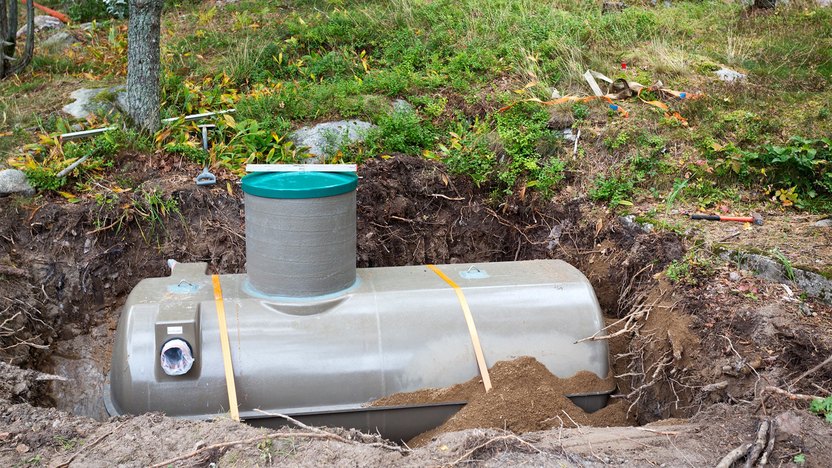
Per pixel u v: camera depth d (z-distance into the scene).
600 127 8.06
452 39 9.58
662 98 8.42
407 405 5.53
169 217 7.27
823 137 7.59
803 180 7.33
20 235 6.95
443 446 4.84
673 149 7.73
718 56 9.25
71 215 7.05
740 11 10.63
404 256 7.77
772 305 5.77
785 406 5.12
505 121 8.20
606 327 5.91
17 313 6.50
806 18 10.19
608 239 7.16
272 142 7.96
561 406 5.61
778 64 9.02
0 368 5.67
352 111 8.30
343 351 5.52
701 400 5.58
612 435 5.03
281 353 5.46
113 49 9.96
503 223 7.87
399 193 7.75
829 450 4.79
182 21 11.15
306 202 5.46
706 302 5.95
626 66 8.95
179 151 7.68
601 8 10.77
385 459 4.72
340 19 10.08
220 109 8.41
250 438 4.79
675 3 11.13
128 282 7.19
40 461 4.70
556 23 9.82
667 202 7.19
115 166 7.52
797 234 6.63
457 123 8.36
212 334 5.45
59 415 5.09
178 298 5.59
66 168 7.29
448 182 7.81
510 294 5.82
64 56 9.99
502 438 4.86
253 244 5.63
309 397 5.46
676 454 4.83
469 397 5.58
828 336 5.47
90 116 8.02
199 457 4.71
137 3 7.58
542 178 7.70
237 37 10.09
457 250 7.89
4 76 9.25
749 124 7.89
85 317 7.02
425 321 5.65
